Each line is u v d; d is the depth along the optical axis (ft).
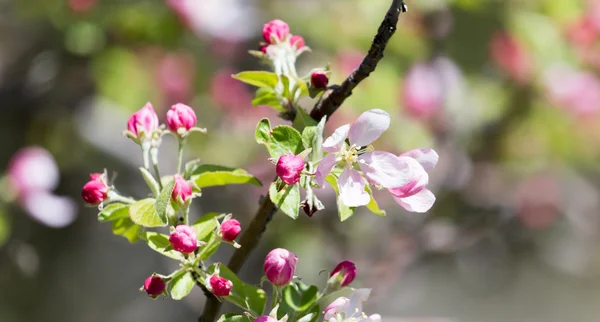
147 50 6.51
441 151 6.60
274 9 6.63
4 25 6.74
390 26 3.31
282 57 3.47
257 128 3.28
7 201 5.50
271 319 3.23
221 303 3.39
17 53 6.77
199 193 3.37
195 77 6.62
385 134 5.98
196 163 3.46
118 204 3.41
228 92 6.76
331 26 6.35
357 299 3.33
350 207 3.31
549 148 6.79
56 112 6.70
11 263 6.65
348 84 3.37
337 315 3.30
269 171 6.74
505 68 6.27
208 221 3.37
